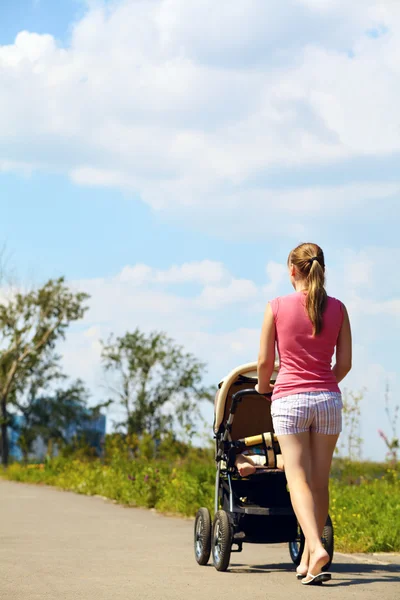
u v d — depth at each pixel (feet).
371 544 30.66
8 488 80.64
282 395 21.50
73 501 60.34
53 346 217.15
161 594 20.53
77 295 216.54
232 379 25.81
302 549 25.61
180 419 240.73
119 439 92.12
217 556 25.26
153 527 40.60
